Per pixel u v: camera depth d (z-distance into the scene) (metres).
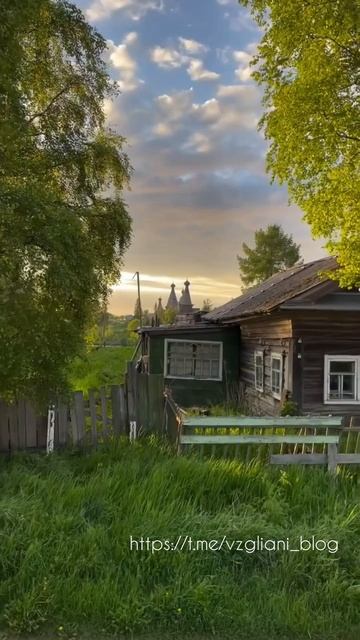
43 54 7.25
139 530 3.99
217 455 6.14
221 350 17.09
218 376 17.03
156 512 4.29
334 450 5.76
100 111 7.84
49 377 5.89
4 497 4.46
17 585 3.46
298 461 5.73
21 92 5.29
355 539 4.13
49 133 7.31
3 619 3.22
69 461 6.34
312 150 8.94
